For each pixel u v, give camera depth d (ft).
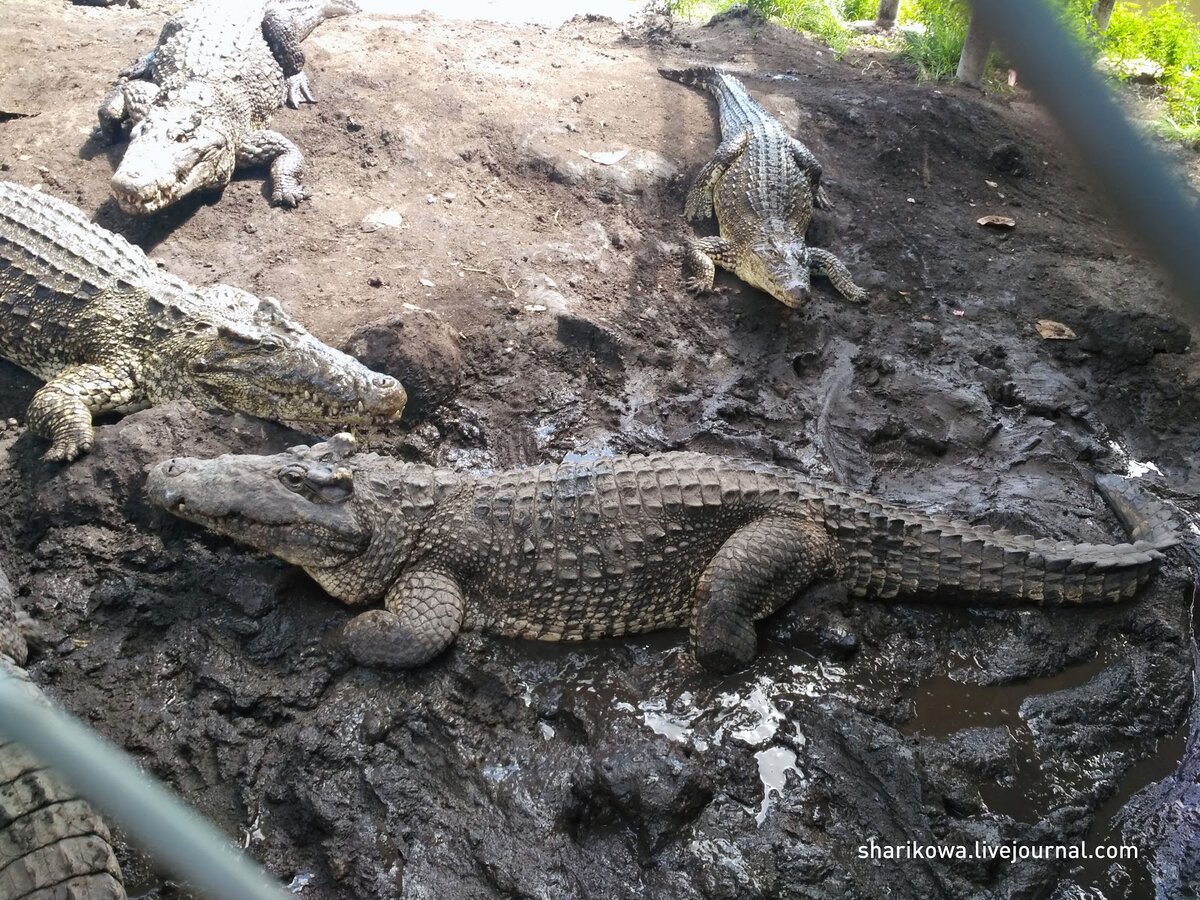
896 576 7.37
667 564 7.11
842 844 6.05
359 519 6.91
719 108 13.69
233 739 6.33
